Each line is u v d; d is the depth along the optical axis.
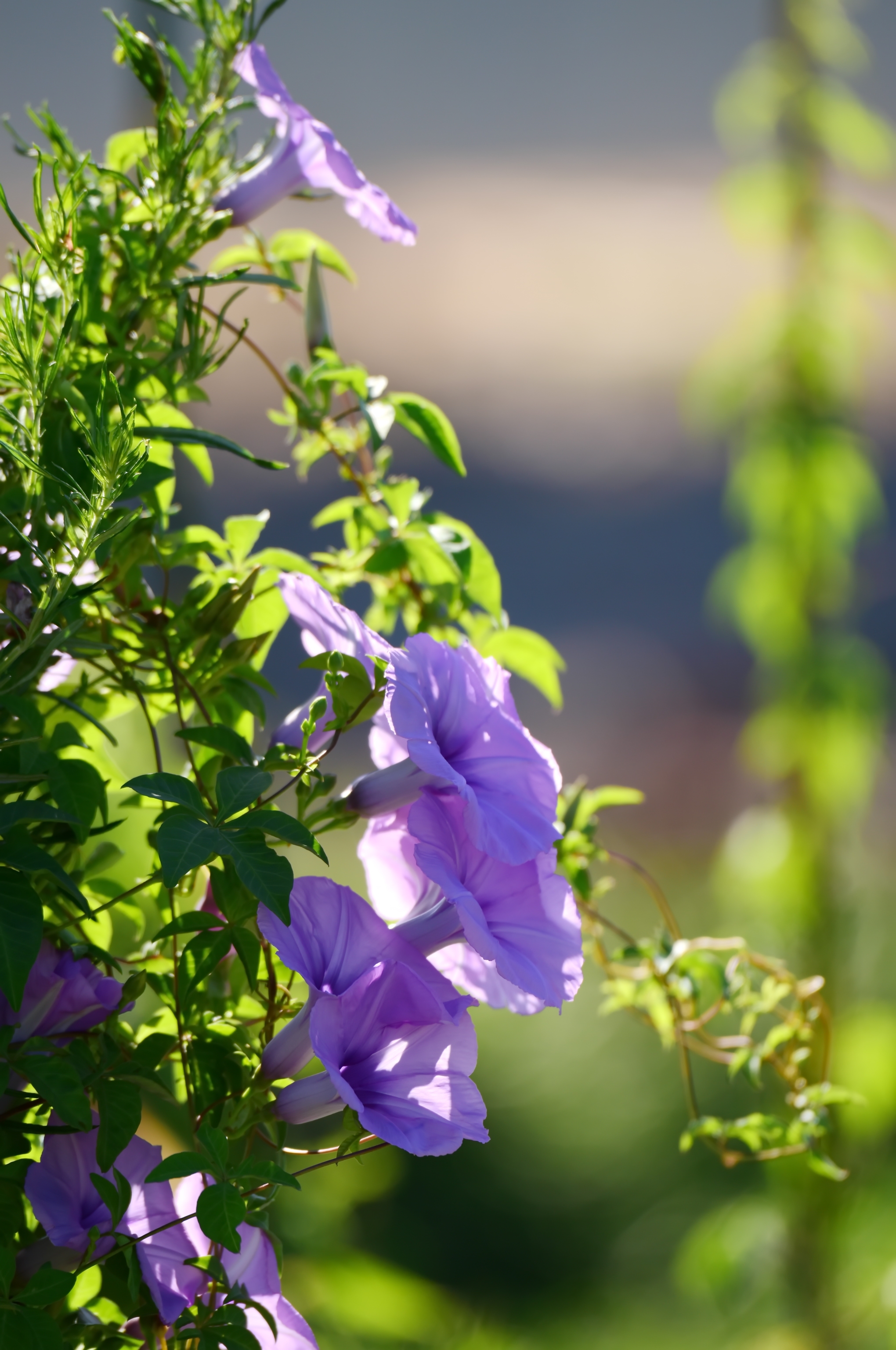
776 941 3.02
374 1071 1.60
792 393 3.14
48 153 1.64
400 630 2.37
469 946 1.65
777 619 3.20
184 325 1.67
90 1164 1.60
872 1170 3.00
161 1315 1.59
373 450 1.71
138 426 1.62
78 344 1.64
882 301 3.13
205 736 1.62
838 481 3.14
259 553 1.71
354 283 1.77
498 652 1.77
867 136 3.04
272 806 1.63
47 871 1.58
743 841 3.16
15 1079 1.60
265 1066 1.60
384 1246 3.98
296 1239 2.33
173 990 1.63
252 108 1.68
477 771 1.63
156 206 1.66
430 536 1.73
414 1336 2.67
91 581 1.65
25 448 1.62
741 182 3.09
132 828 1.85
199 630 1.66
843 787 3.09
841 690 3.08
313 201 1.70
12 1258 1.57
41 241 1.61
